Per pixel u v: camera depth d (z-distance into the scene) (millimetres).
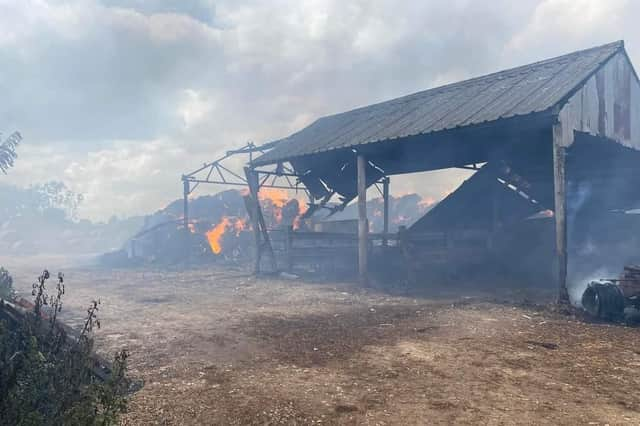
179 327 8336
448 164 17438
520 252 16688
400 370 5629
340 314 9547
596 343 6855
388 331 7848
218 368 5805
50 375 3582
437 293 12539
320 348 6754
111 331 8016
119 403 3475
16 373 3340
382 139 12883
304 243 17516
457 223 18438
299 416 4254
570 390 4875
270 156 17375
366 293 12570
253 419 4203
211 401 4645
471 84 15172
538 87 11758
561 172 9969
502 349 6555
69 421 3143
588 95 11406
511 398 4652
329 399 4672
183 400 4680
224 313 9773
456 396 4719
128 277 18109
